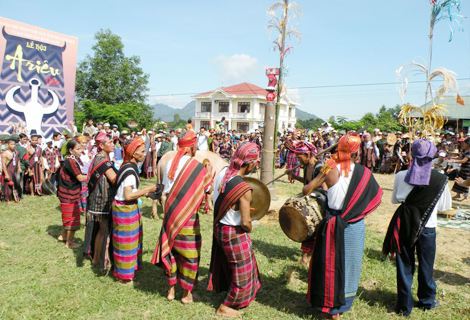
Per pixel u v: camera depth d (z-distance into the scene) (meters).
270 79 8.69
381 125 33.03
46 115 14.32
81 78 41.78
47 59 14.25
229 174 3.35
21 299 3.71
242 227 3.32
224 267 3.62
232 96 51.81
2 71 12.97
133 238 4.01
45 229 6.19
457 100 6.35
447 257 5.28
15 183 8.46
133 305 3.69
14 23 13.20
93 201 4.45
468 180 4.24
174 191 3.55
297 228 3.57
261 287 4.18
